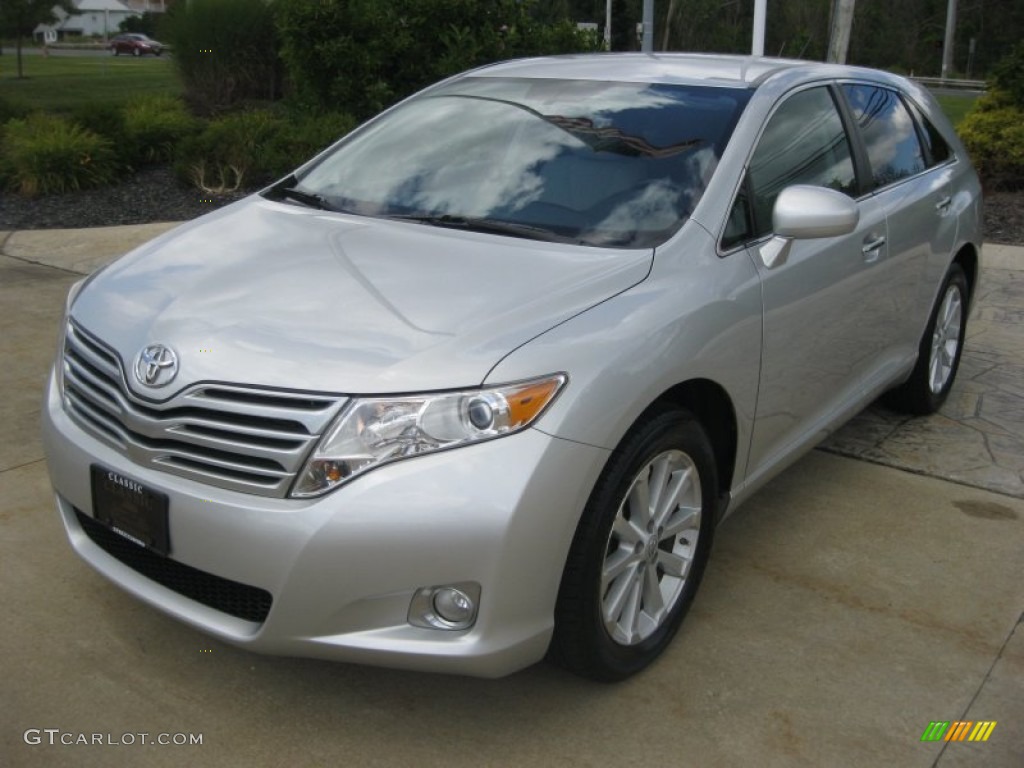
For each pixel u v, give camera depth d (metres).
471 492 2.44
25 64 40.28
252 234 3.41
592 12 45.97
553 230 3.29
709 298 3.05
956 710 2.94
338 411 2.48
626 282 2.95
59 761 2.64
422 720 2.84
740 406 3.23
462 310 2.74
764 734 2.82
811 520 4.07
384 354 2.57
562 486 2.52
